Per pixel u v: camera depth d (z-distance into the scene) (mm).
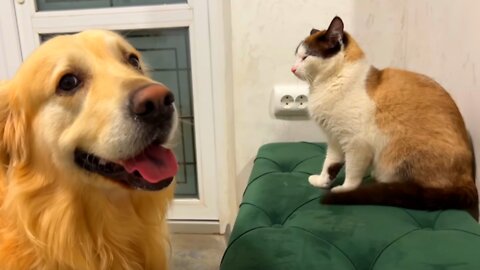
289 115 1719
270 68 1674
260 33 1639
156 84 922
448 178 1166
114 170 968
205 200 1959
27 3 1786
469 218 1094
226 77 1715
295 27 1623
